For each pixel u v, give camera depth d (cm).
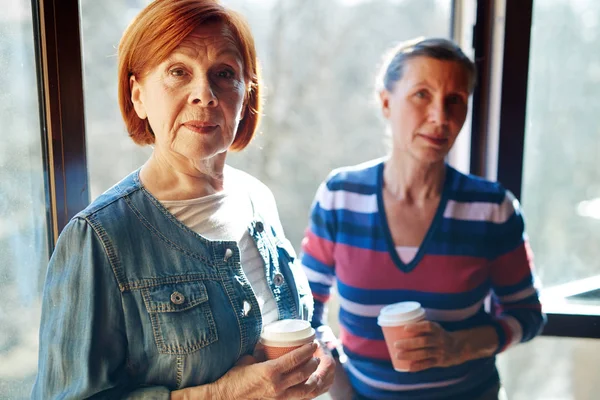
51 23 99
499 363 160
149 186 78
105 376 68
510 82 125
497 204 113
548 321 133
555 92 132
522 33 123
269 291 86
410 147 108
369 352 115
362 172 117
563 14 128
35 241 104
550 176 138
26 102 101
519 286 118
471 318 115
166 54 72
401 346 104
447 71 105
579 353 158
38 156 103
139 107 78
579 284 142
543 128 134
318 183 269
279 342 78
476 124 132
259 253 85
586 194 140
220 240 78
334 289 123
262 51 242
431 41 109
